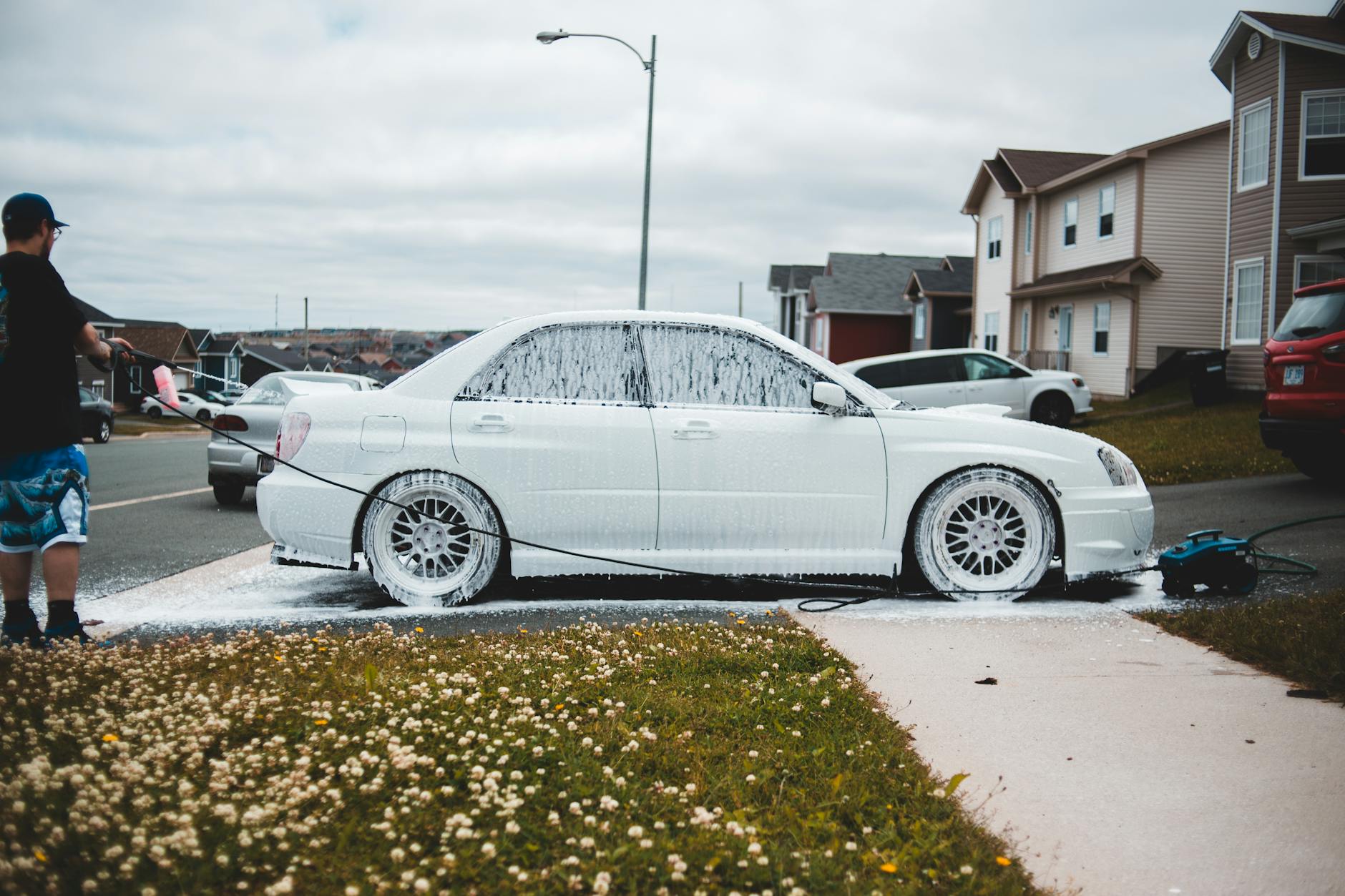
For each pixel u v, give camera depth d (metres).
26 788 2.75
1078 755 3.47
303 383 11.20
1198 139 26.86
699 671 4.28
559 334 5.85
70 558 4.58
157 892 2.32
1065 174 31.52
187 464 17.91
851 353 50.62
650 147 22.70
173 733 3.25
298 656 4.41
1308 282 21.22
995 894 2.51
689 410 5.74
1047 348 31.98
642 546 5.70
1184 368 26.94
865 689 4.09
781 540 5.73
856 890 2.47
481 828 2.72
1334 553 6.98
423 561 5.74
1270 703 3.97
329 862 2.53
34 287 4.41
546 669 4.21
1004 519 5.87
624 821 2.79
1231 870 2.71
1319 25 21.56
